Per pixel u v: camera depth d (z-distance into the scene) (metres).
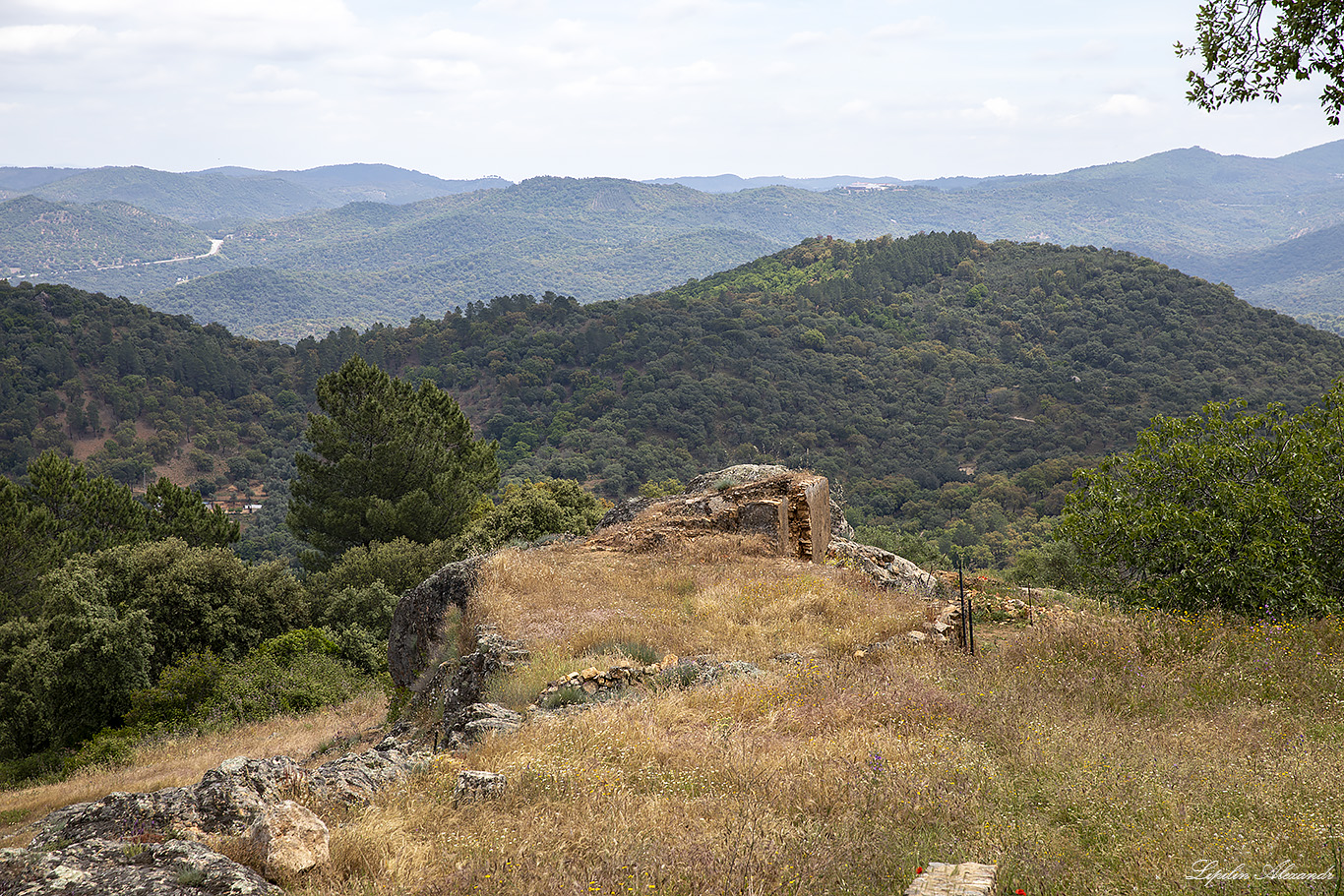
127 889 4.39
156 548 34.34
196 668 27.69
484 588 14.88
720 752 7.03
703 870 4.55
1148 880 4.30
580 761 6.89
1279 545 11.95
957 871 4.32
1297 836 4.64
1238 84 10.43
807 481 19.44
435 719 12.59
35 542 38.72
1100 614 11.45
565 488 43.28
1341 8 9.30
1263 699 7.87
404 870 4.95
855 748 6.91
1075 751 6.40
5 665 28.38
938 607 13.13
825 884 4.47
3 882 4.50
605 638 11.67
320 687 27.41
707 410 195.38
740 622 12.53
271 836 4.97
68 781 22.20
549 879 4.55
